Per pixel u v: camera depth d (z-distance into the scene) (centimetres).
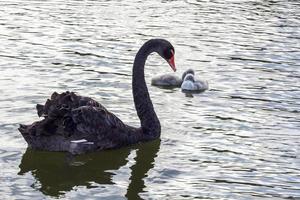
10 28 2470
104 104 1639
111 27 2556
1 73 1862
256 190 1191
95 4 3033
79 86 1777
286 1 3334
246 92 1809
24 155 1315
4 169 1249
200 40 2408
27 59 2033
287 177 1249
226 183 1218
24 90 1706
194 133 1470
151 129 1430
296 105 1698
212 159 1325
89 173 1252
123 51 2186
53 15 2742
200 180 1228
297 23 2764
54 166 1277
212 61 2133
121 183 1212
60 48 2192
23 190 1166
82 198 1141
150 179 1232
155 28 2573
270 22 2772
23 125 1341
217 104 1698
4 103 1591
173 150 1373
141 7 3012
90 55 2112
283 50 2291
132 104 1648
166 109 1645
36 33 2402
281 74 1997
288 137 1456
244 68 2058
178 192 1177
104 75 1894
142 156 1344
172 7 3050
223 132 1479
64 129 1309
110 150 1371
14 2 2998
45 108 1342
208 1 3250
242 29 2616
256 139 1438
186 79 1841
